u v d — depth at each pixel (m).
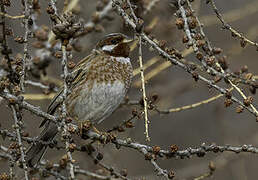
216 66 9.29
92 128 11.07
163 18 12.19
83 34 11.51
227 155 15.88
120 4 9.88
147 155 9.45
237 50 13.59
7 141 15.08
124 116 15.59
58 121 9.03
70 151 8.52
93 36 13.19
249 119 17.84
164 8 12.02
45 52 11.75
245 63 17.33
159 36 12.24
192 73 9.16
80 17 11.89
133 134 17.64
